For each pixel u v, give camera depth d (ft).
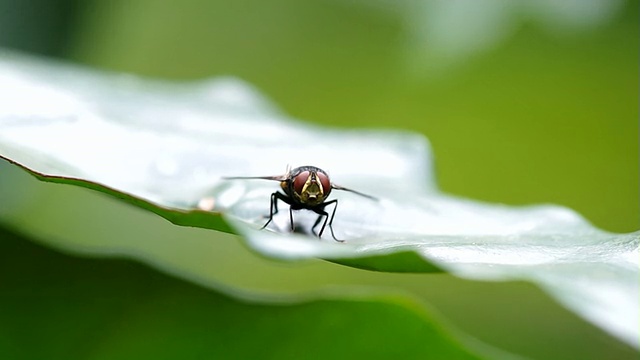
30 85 0.57
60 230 0.82
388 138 0.60
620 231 0.95
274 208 0.50
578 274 0.49
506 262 0.45
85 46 0.82
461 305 0.86
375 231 0.50
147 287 0.49
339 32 0.97
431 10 0.72
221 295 0.49
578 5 0.77
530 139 0.93
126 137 0.53
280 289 0.92
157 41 1.02
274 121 0.61
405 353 0.50
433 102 0.92
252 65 1.02
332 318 0.49
